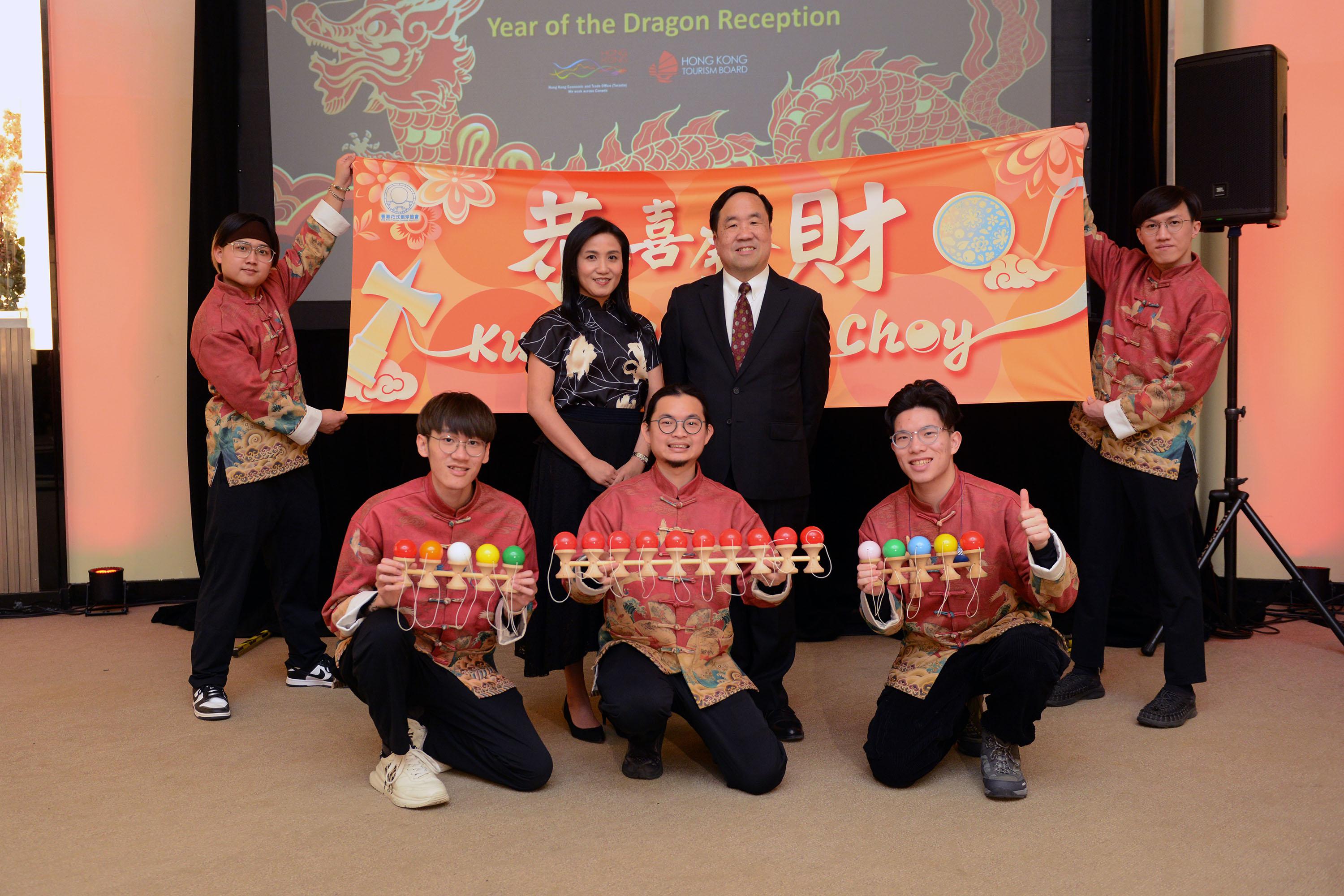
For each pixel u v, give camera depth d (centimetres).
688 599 247
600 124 402
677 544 227
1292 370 441
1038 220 327
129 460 469
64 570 460
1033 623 238
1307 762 256
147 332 468
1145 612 385
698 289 296
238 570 312
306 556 338
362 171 333
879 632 240
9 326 454
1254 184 352
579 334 281
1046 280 327
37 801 238
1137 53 392
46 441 457
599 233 279
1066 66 388
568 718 288
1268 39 435
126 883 196
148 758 267
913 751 237
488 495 252
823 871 199
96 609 451
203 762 264
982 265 331
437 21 401
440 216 336
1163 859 203
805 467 290
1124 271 319
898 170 335
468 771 251
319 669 340
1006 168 329
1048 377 326
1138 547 386
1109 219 389
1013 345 329
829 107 396
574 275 283
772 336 285
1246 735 278
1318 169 434
